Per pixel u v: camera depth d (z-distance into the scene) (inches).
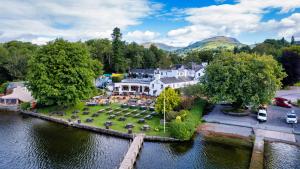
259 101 2015.3
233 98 2037.4
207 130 1819.6
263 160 1365.7
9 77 4106.8
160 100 2039.9
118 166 1326.3
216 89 2098.9
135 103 2630.4
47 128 1966.0
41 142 1664.6
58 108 2469.2
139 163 1363.2
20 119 2242.9
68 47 2425.0
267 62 2129.7
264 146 1533.0
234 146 1551.4
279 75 2305.6
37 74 2367.1
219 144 1583.4
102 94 3230.8
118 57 4965.6
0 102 2802.7
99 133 1846.7
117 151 1520.7
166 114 1990.7
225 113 2222.0
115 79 4033.0
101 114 2253.9
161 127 1817.2
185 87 2551.7
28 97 2925.7
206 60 6318.9
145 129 1797.5
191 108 2150.6
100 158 1425.9
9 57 4087.1
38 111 2436.0
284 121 2003.0
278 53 4608.8
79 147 1584.6
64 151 1523.1
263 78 2007.9
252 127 1855.3
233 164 1336.1
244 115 2162.9
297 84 4010.8
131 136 1711.4
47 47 2412.6
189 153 1477.6
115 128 1854.1
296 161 1357.0
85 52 2628.0
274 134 1711.4
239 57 2247.8
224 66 2129.7
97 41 6008.9
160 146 1587.1
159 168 1309.1
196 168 1302.9
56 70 2327.8
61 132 1870.1
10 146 1593.3
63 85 2316.7
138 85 3361.2
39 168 1312.7
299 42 7662.4
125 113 2263.8
